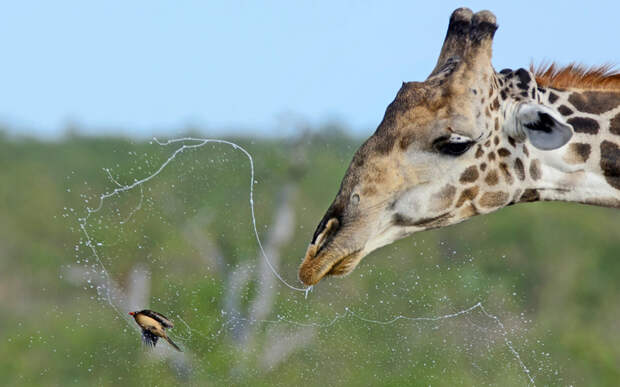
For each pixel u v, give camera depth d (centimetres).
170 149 5156
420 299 4653
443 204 2578
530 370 4469
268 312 4559
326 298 4556
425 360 4247
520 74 2638
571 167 2622
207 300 4625
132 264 4738
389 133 2564
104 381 4431
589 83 2700
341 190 2575
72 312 5003
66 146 6888
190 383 4297
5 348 4709
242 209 5225
